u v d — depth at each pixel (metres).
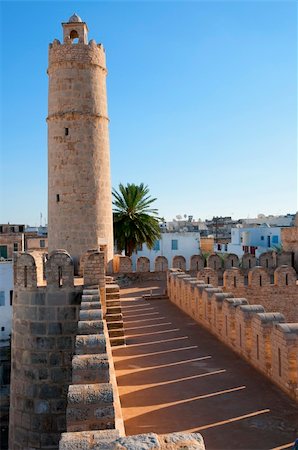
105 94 29.45
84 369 7.59
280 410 10.01
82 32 28.72
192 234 62.34
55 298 19.58
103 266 19.66
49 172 28.53
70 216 27.80
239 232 67.75
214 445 8.43
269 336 12.21
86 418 6.35
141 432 9.03
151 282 35.03
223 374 12.60
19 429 20.03
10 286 44.53
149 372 12.93
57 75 28.09
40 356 19.64
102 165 28.73
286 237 37.09
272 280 33.03
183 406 10.36
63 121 27.94
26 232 70.62
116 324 17.84
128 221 42.50
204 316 19.06
